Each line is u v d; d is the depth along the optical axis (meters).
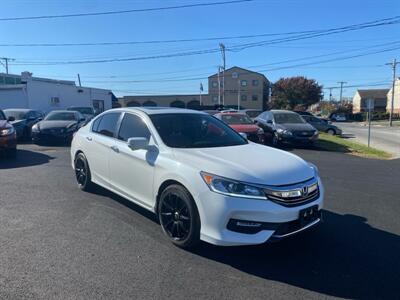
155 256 4.04
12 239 4.44
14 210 5.54
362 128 41.28
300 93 79.25
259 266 3.87
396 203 6.36
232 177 3.83
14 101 26.11
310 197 4.10
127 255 4.05
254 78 83.69
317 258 4.09
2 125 10.24
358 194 6.96
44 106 27.52
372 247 4.41
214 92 84.19
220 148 4.76
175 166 4.29
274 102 81.62
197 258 4.02
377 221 5.36
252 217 3.72
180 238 4.24
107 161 5.73
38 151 11.95
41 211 5.51
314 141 15.37
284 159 4.46
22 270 3.66
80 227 4.87
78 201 6.03
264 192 3.77
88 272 3.64
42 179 7.64
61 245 4.28
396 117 68.50
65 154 11.26
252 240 3.72
